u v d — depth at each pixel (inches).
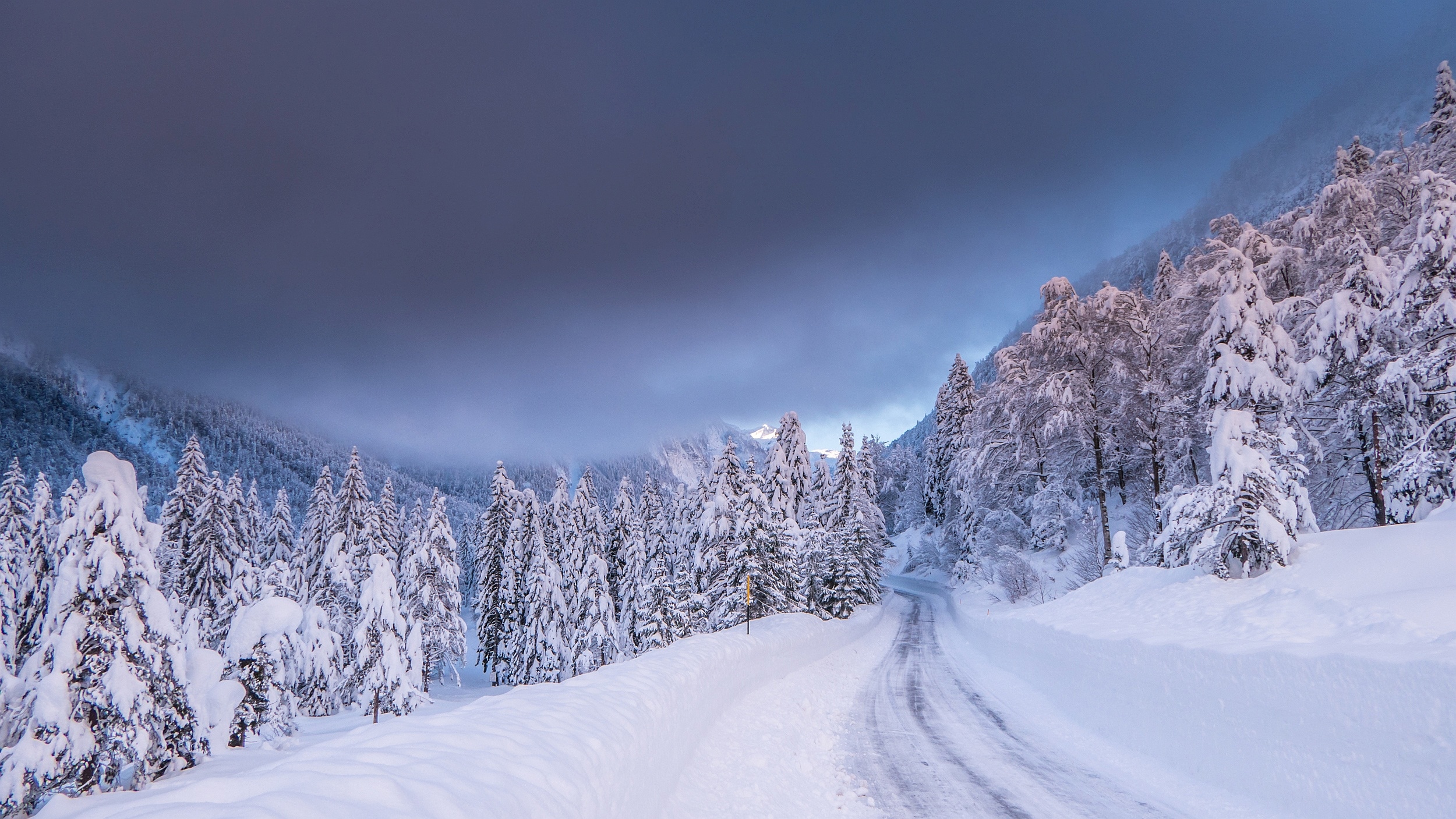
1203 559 625.3
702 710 425.4
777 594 1299.2
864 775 419.2
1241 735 372.5
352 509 1434.5
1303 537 595.5
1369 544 516.7
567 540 1593.3
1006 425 1418.6
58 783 391.2
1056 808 359.9
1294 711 337.7
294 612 617.3
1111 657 526.6
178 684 451.8
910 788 393.4
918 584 2464.3
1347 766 306.2
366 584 877.2
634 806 239.8
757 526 1311.5
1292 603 468.4
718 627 1272.1
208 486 1196.5
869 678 834.8
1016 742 507.8
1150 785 399.2
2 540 660.7
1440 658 274.7
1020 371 1419.8
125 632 422.6
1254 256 1168.8
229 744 553.0
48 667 401.1
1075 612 727.7
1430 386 626.2
